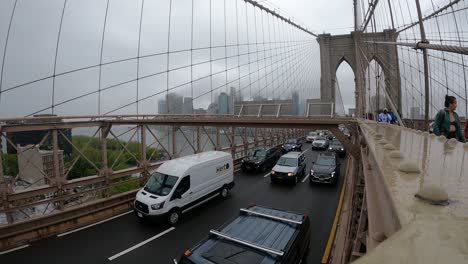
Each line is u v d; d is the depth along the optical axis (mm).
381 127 6086
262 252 4402
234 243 4641
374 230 1523
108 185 10328
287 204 10562
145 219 9086
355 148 11922
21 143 9758
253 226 5262
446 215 725
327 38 45719
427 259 449
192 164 9727
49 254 6984
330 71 44969
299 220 5547
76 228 8438
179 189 9023
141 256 6867
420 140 2877
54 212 8305
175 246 7336
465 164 1491
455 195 909
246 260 4262
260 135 25703
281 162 14602
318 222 8758
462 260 431
